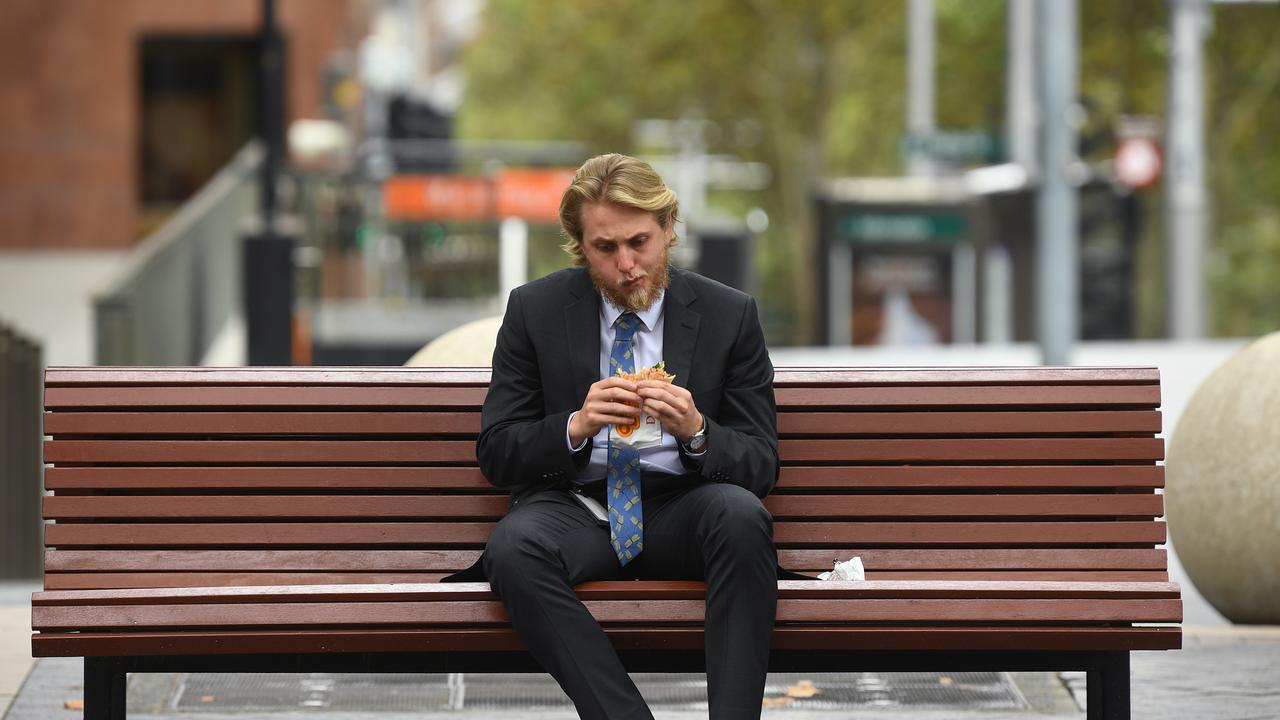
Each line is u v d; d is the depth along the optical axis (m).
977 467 12.44
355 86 77.38
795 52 107.56
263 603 11.39
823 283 78.81
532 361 12.20
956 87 105.50
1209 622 19.70
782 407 12.55
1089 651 11.72
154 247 38.53
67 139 80.81
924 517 12.45
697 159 109.44
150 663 11.55
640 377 11.67
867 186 80.06
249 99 83.12
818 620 11.45
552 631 11.16
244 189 53.78
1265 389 17.70
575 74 112.81
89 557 12.10
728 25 106.56
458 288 51.44
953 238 77.56
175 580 12.00
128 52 81.19
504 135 122.94
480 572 12.00
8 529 27.00
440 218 51.41
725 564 11.24
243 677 15.64
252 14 81.75
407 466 12.42
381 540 12.34
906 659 11.66
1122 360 50.00
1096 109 82.00
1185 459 18.06
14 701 14.62
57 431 12.18
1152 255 98.88
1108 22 97.31
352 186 51.00
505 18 118.56
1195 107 69.06
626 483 11.96
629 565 12.08
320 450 12.37
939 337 78.00
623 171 11.70
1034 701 15.00
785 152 112.25
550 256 52.34
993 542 12.39
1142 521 12.36
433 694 15.27
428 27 160.88
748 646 11.14
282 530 12.28
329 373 12.41
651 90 110.94
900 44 107.38
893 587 11.50
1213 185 102.81
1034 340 73.69
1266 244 105.31
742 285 50.47
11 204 75.75
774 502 12.49
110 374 12.26
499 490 12.48
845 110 115.56
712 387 12.08
